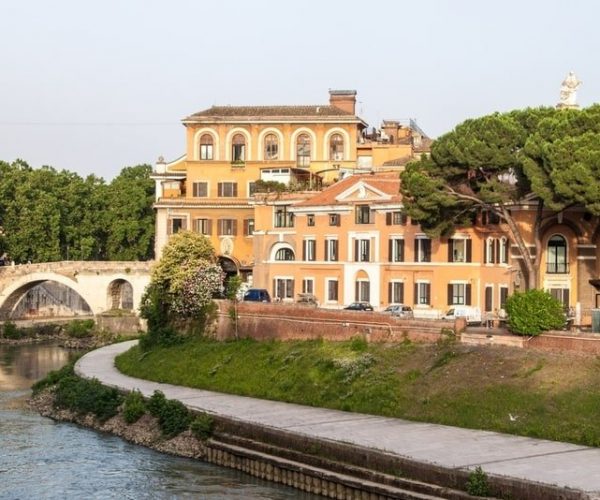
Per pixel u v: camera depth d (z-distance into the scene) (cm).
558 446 6222
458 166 8812
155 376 9662
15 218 16612
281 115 13700
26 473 6806
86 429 8319
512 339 7562
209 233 13612
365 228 10544
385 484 5875
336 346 8694
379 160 13425
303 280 11088
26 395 9944
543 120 8362
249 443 6944
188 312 10475
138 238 17862
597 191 7631
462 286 9850
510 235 9425
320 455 6419
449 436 6569
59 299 17388
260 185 12062
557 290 9288
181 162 14300
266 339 9538
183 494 6294
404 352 8062
